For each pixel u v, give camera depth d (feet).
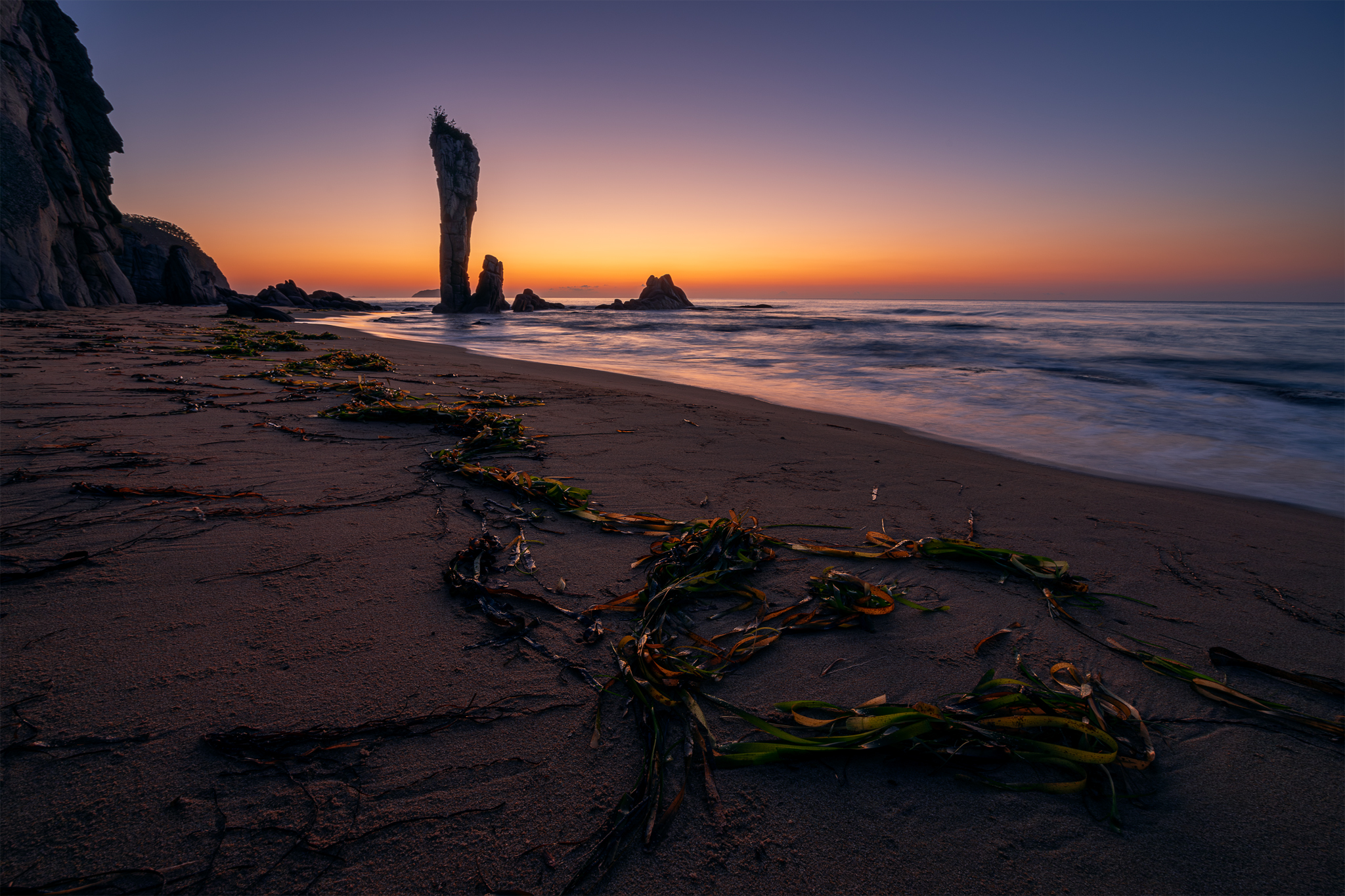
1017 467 15.76
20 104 92.32
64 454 11.71
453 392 23.30
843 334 73.36
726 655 6.23
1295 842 4.32
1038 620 7.30
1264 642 7.02
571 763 4.75
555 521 9.81
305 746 4.75
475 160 185.26
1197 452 18.17
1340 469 16.40
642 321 117.50
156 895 3.59
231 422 15.21
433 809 4.27
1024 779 4.83
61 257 95.86
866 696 5.77
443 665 5.86
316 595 7.02
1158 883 3.99
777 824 4.32
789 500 11.58
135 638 6.00
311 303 176.86
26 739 4.65
